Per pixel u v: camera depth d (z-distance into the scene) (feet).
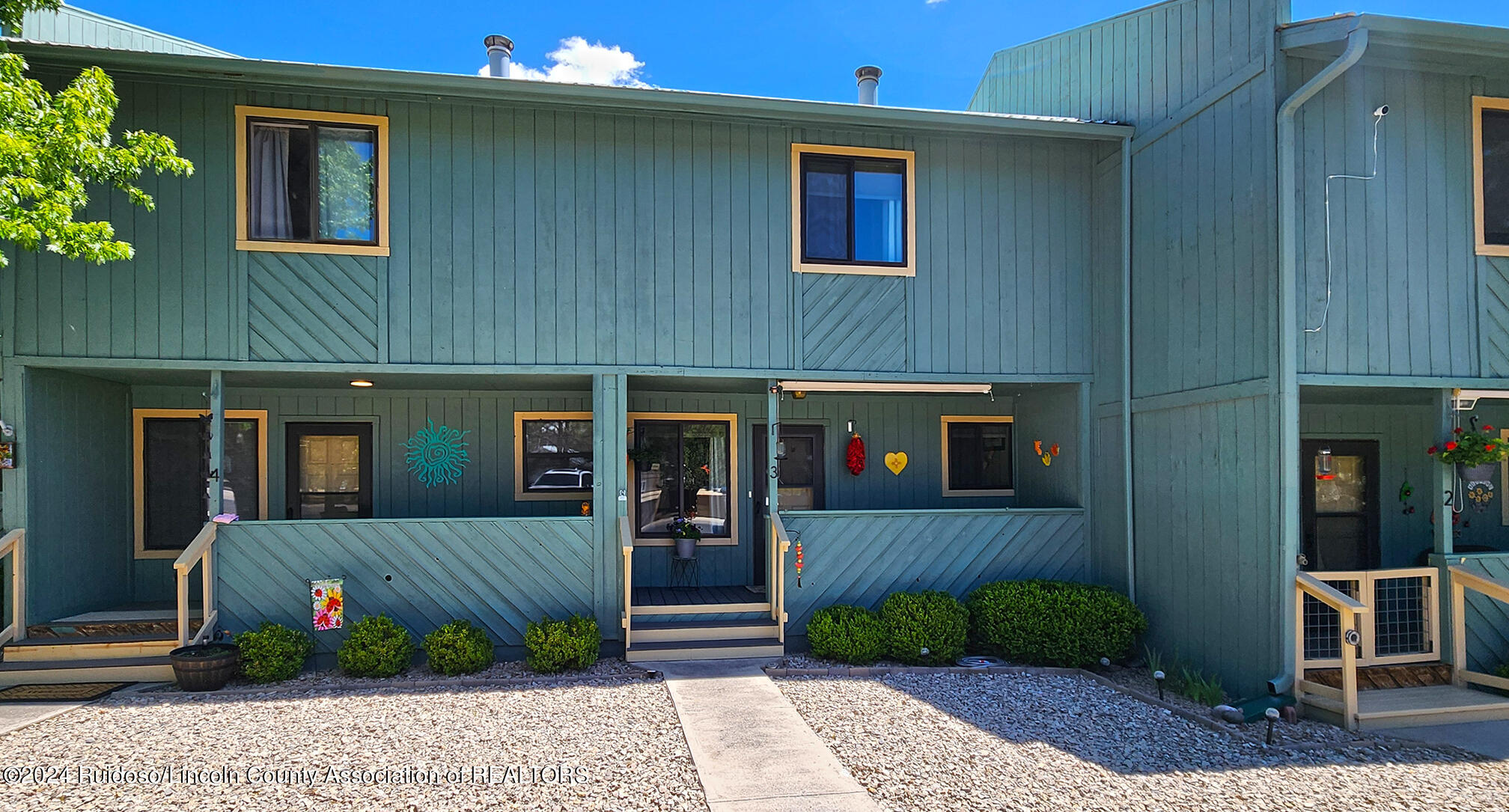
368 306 25.02
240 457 29.35
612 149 26.48
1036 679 23.80
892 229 28.25
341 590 24.11
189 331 24.12
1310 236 21.85
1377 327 22.40
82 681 22.71
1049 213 29.35
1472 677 21.86
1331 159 22.25
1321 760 17.08
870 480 33.60
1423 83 23.25
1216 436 23.71
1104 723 19.24
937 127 27.32
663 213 26.71
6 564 23.27
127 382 27.55
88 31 28.12
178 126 24.11
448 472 30.60
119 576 27.76
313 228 24.81
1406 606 22.90
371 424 30.17
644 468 32.24
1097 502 29.12
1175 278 25.59
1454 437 22.88
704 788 14.84
